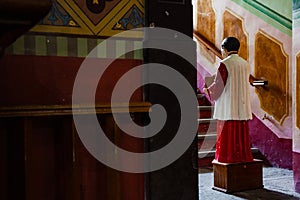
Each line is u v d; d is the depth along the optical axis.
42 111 1.40
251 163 3.86
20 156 1.39
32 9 1.03
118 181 1.59
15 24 1.05
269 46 4.96
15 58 1.46
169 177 1.69
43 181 1.50
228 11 5.62
